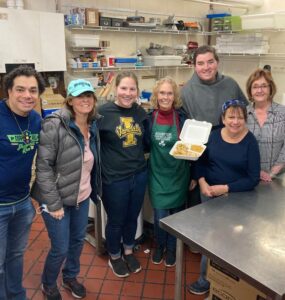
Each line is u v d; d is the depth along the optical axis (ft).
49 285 6.31
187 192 7.71
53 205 5.39
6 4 11.64
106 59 13.73
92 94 5.46
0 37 10.72
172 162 7.09
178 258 5.22
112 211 7.00
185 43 17.76
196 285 6.98
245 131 6.12
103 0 14.10
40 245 8.65
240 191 6.10
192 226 4.85
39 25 11.48
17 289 6.00
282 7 15.37
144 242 8.82
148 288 7.21
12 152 4.78
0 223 5.03
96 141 6.01
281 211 5.34
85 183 6.01
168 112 6.98
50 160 5.32
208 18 17.44
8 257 5.66
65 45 12.84
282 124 6.68
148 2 15.64
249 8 16.56
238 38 15.53
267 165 6.86
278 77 15.70
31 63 11.56
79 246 6.52
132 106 6.68
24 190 5.25
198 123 6.96
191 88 7.48
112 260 7.66
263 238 4.53
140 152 6.93
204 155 6.48
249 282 3.79
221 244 4.38
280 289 3.56
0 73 11.19
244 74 17.11
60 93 13.28
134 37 15.65
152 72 16.65
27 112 4.84
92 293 7.02
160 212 7.50
